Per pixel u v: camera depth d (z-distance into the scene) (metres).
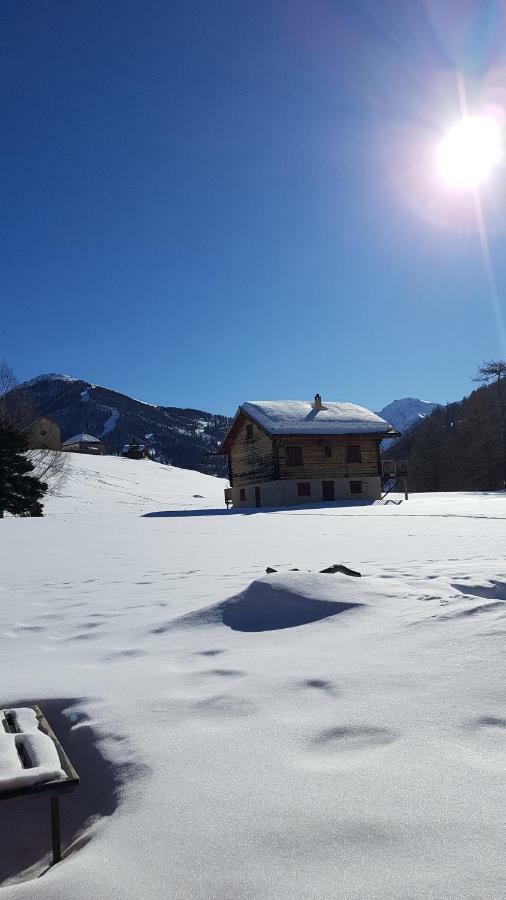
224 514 30.09
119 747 2.42
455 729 2.30
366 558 8.93
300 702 2.74
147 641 4.38
